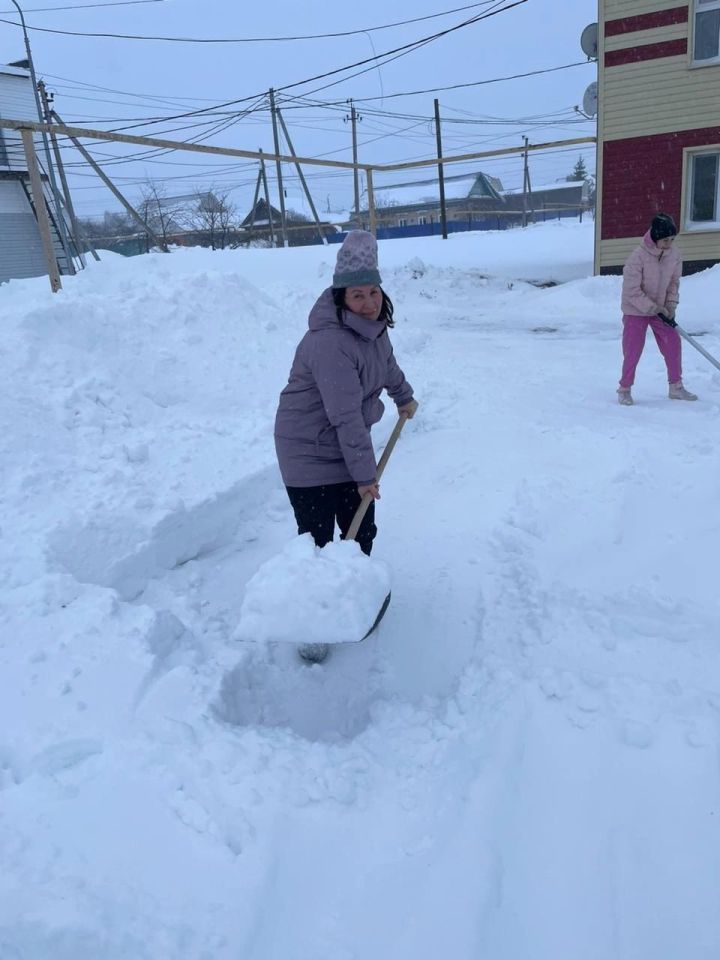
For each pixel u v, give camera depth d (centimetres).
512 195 8838
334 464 304
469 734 244
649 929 175
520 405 633
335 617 254
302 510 312
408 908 180
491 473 479
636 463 476
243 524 425
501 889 186
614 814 207
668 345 622
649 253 596
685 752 224
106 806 202
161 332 583
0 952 160
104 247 4712
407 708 261
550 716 245
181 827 197
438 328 1203
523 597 330
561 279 1858
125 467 414
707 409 603
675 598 324
